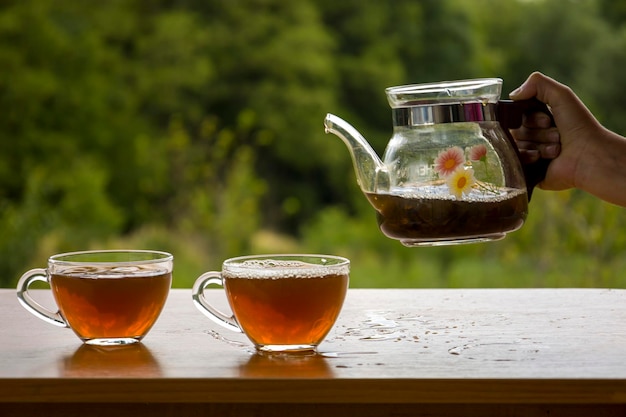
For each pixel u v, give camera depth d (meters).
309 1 7.66
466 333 1.14
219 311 1.20
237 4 7.61
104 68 7.48
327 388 0.93
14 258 5.60
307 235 7.39
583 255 4.36
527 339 1.11
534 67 7.47
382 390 0.93
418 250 6.27
